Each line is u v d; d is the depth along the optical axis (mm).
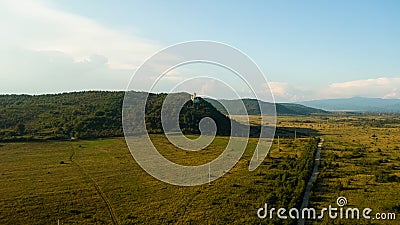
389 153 104500
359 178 69562
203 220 45781
